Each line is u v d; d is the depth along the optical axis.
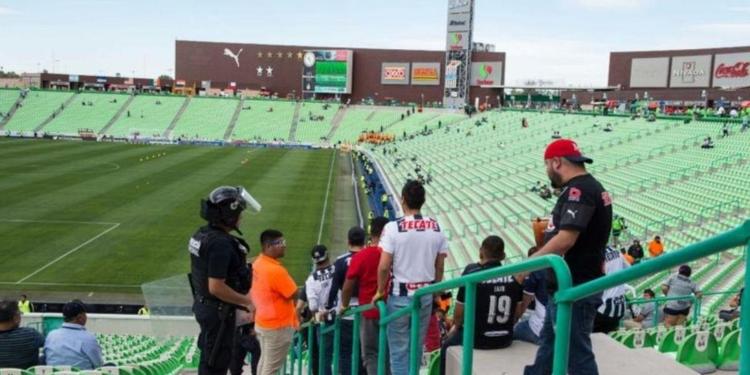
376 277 6.65
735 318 9.59
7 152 61.44
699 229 21.97
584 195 4.04
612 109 65.31
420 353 5.91
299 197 42.03
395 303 5.75
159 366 9.57
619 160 39.00
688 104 63.28
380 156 65.56
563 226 4.02
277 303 7.43
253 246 28.31
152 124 89.50
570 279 2.90
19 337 7.44
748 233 2.23
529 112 74.06
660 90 66.62
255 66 100.81
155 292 13.24
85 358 7.80
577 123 59.09
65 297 21.44
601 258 4.13
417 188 5.87
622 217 23.92
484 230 28.28
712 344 6.37
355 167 60.56
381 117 92.12
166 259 25.97
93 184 43.50
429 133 75.94
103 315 17.84
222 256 5.18
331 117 93.19
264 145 83.81
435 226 5.88
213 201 5.31
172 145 78.06
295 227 32.91
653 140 43.09
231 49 100.62
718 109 49.66
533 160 46.03
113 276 23.67
